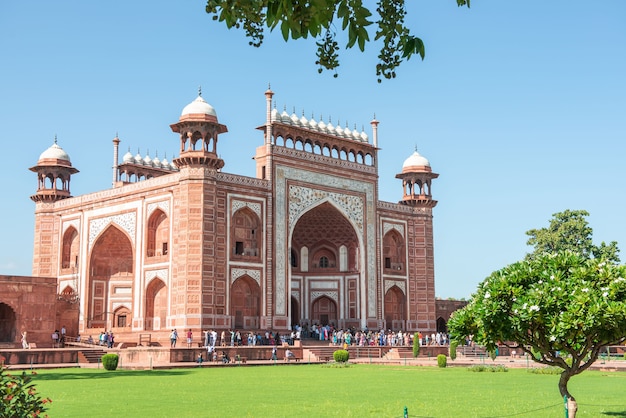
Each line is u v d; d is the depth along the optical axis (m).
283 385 10.20
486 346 5.95
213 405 7.55
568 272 5.86
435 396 8.68
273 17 2.53
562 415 6.79
